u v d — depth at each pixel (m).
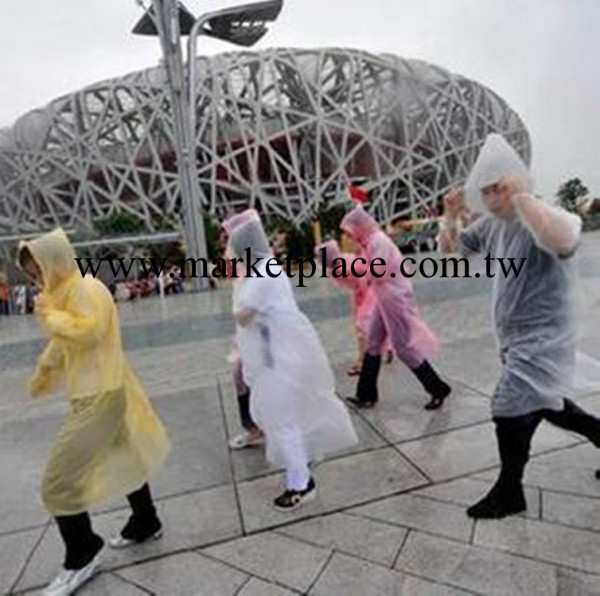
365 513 3.36
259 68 64.25
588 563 2.70
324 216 50.72
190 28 30.00
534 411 3.08
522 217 2.86
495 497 3.18
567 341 3.05
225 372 7.22
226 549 3.14
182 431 5.09
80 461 2.86
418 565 2.82
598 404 4.64
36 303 2.87
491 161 2.94
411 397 5.38
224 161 62.84
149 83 62.12
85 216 64.88
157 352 9.34
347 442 3.76
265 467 4.16
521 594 2.54
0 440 5.36
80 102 64.12
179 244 29.95
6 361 10.10
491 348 6.98
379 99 66.81
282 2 28.11
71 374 2.92
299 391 3.59
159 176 62.56
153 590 2.84
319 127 64.12
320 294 15.72
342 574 2.82
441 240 3.63
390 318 4.93
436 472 3.79
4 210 67.38
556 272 3.00
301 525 3.30
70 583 2.88
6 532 3.59
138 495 3.19
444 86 69.12
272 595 2.72
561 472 3.59
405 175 67.69
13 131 67.44
